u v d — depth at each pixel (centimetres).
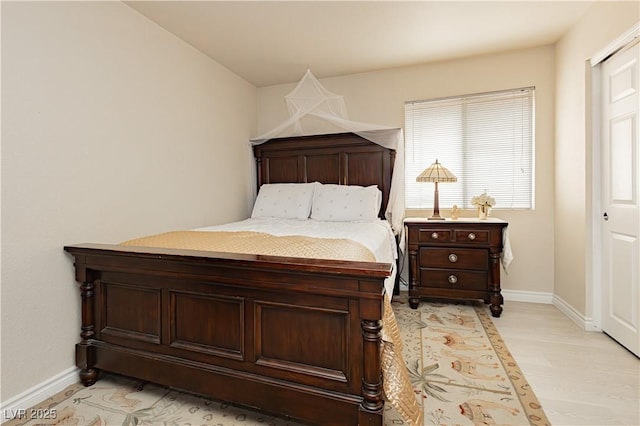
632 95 206
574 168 263
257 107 401
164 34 258
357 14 242
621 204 219
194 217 291
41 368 169
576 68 259
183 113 278
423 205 349
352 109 365
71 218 186
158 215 250
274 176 382
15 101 159
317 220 321
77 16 190
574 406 157
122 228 219
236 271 145
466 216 333
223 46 291
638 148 202
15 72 159
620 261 220
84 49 194
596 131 242
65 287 181
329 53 309
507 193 323
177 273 156
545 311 288
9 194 157
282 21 251
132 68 228
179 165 273
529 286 317
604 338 231
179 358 161
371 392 125
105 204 207
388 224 308
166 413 155
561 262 290
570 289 273
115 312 177
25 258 163
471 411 154
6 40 156
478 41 290
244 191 373
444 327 256
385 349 134
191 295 158
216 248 176
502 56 315
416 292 300
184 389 160
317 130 379
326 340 136
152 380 166
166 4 224
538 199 311
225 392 151
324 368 136
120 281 173
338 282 129
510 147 321
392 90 351
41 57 171
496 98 322
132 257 163
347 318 131
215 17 243
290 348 141
